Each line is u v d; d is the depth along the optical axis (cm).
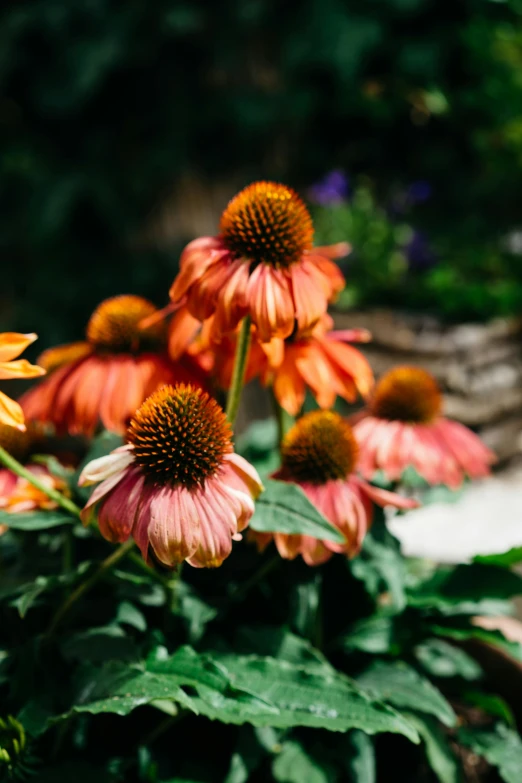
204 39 140
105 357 42
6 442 40
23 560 40
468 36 134
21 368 33
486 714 45
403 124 151
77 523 35
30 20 141
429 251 123
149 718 39
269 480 35
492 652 45
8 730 34
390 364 100
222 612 39
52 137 151
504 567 42
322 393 38
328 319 39
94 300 145
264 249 36
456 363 100
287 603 40
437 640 45
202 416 32
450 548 78
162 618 39
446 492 45
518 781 40
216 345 38
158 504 31
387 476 43
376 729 33
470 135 147
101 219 147
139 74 144
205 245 37
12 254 148
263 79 143
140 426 32
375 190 152
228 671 36
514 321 107
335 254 42
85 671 35
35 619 39
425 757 42
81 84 140
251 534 37
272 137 148
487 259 125
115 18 140
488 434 101
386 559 39
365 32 136
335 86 143
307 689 35
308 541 37
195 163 146
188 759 38
